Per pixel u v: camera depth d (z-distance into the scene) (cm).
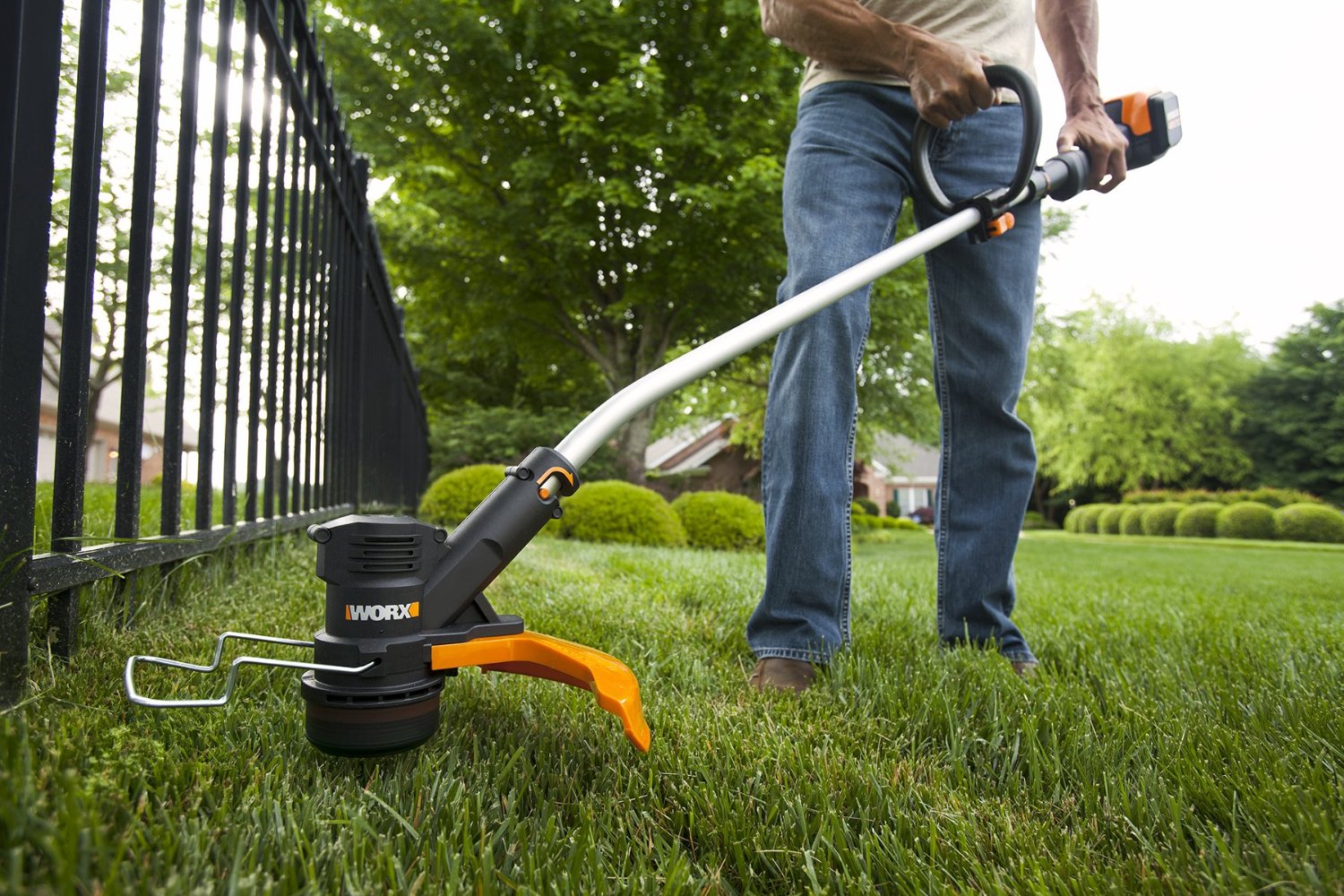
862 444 1409
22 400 89
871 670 140
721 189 947
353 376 384
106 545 125
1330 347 3281
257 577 198
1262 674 146
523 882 65
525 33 964
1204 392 3241
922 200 168
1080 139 167
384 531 79
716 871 70
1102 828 81
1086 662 160
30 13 90
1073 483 3538
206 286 175
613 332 1184
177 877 53
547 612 186
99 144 111
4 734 63
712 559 427
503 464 986
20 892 48
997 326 169
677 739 102
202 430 174
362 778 82
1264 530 2144
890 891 71
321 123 296
